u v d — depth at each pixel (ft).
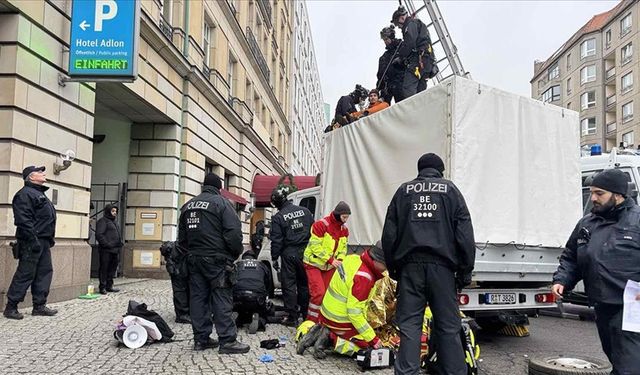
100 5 31.09
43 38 28.94
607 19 173.17
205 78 54.60
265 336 23.11
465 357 15.64
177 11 50.26
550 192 21.42
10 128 26.50
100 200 48.44
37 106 28.40
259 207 80.79
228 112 66.44
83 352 18.95
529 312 22.27
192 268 19.40
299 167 171.53
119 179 48.91
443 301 14.30
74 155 31.53
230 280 19.26
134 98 41.45
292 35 146.41
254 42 85.30
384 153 22.18
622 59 164.66
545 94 220.23
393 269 15.16
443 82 19.67
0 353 18.37
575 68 191.62
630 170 28.30
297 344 20.44
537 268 20.65
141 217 48.60
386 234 14.94
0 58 26.81
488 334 24.97
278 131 121.19
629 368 11.75
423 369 16.97
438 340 14.37
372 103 29.48
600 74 178.91
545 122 21.70
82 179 32.86
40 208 24.63
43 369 16.63
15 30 26.91
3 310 25.44
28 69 27.66
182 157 51.24
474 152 19.36
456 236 14.32
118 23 31.19
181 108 51.08
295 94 155.63
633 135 156.97
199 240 19.04
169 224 48.83
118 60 30.96
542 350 21.86
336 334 18.88
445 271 14.33
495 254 19.66
